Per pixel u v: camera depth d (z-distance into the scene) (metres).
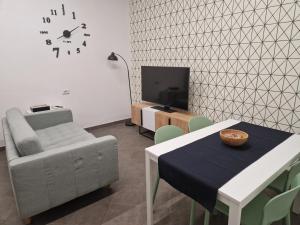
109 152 2.05
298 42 2.06
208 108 3.01
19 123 2.12
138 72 4.21
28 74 3.29
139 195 2.18
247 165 1.36
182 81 3.02
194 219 1.78
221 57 2.71
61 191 1.84
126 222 1.83
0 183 2.40
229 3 2.50
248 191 1.11
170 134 1.97
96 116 4.14
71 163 1.84
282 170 1.36
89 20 3.71
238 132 1.74
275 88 2.29
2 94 3.14
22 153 1.71
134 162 2.83
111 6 3.91
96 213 1.94
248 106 2.56
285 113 2.27
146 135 3.76
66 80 3.66
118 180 2.38
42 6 3.22
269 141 1.73
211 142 1.72
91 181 2.00
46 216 1.91
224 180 1.20
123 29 4.14
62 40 3.49
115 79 4.25
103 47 3.96
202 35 2.87
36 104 3.45
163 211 1.95
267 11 2.21
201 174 1.27
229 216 1.11
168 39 3.38
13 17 3.02
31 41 3.22
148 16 3.68
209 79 2.91
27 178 1.65
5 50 3.04
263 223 1.06
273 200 0.98
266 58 2.30
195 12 2.89
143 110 3.57
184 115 3.10
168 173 1.42
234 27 2.51
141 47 4.00
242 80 2.55
